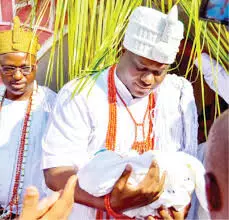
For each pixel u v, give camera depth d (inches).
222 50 70.8
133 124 56.6
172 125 57.7
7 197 76.8
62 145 54.3
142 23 51.1
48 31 82.0
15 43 72.5
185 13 73.4
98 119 55.3
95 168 49.4
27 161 76.6
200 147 62.0
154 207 50.4
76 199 50.7
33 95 77.9
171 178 49.6
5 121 77.1
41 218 36.4
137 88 54.2
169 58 51.3
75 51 71.7
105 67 61.8
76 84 56.6
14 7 82.9
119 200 48.7
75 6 72.2
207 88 79.4
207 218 55.6
